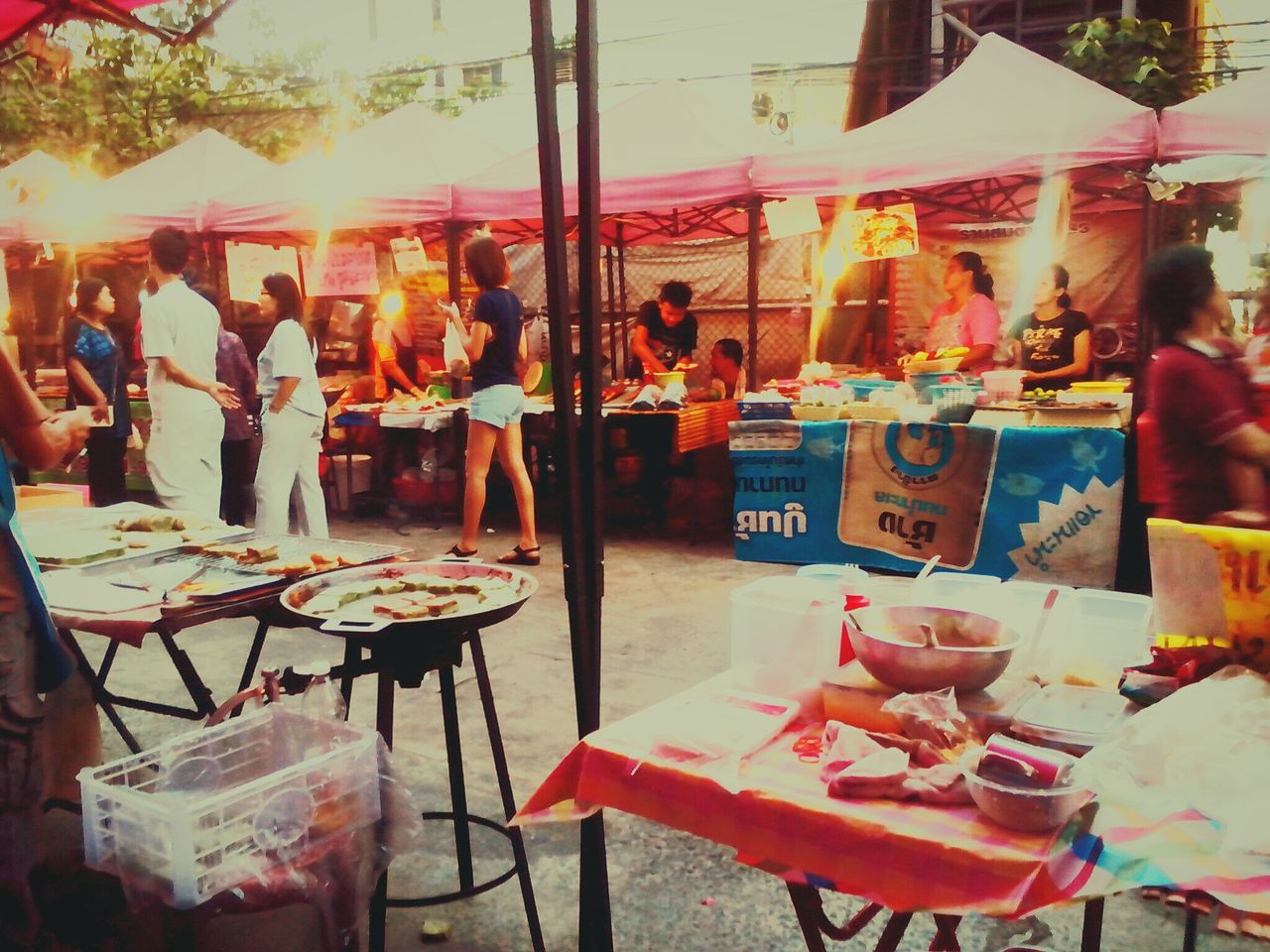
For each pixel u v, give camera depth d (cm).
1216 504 298
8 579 204
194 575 275
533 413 770
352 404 837
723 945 242
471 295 1139
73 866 273
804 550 622
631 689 411
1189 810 135
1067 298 711
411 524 776
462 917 256
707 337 1220
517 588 249
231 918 182
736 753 161
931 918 248
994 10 1191
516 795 318
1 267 959
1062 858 129
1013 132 612
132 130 1388
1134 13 1042
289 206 805
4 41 356
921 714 160
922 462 574
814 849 144
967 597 192
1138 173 611
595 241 192
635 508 770
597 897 215
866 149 658
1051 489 538
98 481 719
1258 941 234
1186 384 294
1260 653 182
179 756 206
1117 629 184
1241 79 608
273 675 223
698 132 755
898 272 1047
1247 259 671
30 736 205
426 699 402
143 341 516
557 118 189
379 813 211
